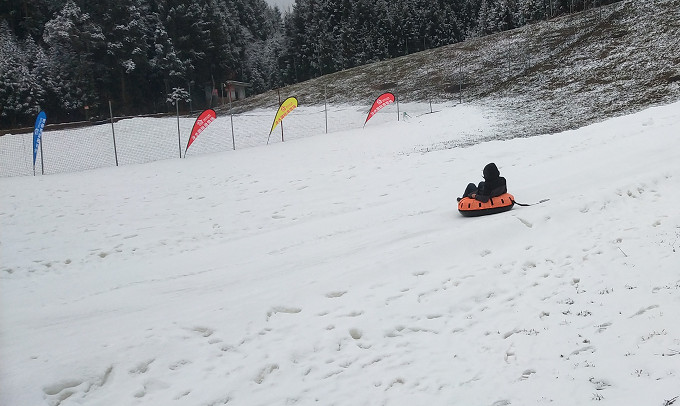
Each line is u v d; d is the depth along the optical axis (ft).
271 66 294.05
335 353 20.01
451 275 25.91
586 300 22.09
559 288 23.58
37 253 40.37
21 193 62.08
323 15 276.82
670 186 34.83
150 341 20.13
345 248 32.71
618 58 121.70
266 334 21.34
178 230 44.57
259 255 34.24
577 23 157.99
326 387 17.93
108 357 19.03
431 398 16.90
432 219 37.29
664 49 116.98
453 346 19.95
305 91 170.19
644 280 23.03
